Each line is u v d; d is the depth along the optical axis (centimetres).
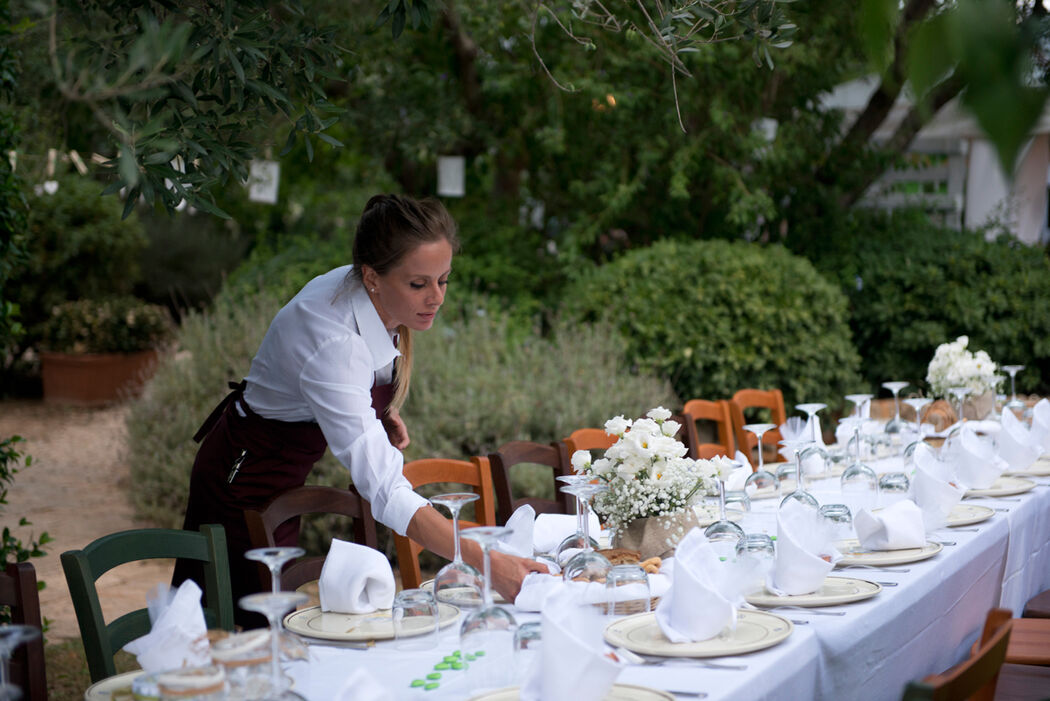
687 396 933
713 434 913
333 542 275
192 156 309
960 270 1122
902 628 277
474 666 211
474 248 1183
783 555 271
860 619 252
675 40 356
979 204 1346
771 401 661
